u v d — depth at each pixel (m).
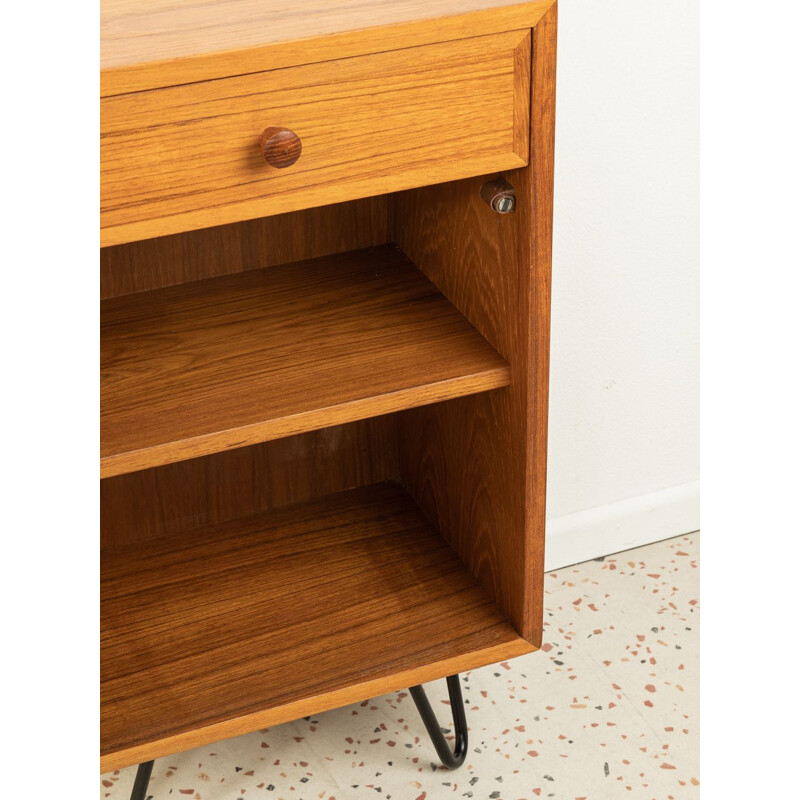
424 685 1.58
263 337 1.16
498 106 0.95
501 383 1.11
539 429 1.12
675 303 1.68
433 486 1.39
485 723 1.52
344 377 1.09
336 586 1.31
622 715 1.54
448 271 1.20
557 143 1.49
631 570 1.81
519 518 1.17
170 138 0.87
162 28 0.90
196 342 1.16
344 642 1.24
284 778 1.44
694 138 1.56
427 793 1.42
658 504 1.85
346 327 1.18
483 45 0.93
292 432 1.05
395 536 1.39
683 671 1.61
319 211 1.29
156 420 1.04
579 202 1.54
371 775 1.45
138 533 1.39
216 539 1.39
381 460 1.49
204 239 1.26
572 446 1.74
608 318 1.65
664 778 1.44
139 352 1.14
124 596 1.30
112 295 1.25
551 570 1.81
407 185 0.96
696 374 1.76
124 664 1.21
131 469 1.00
